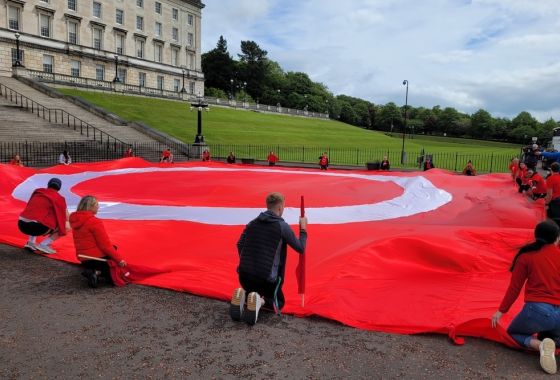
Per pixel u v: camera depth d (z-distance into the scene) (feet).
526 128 475.72
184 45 303.48
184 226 31.50
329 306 17.98
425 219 37.24
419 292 19.84
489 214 39.52
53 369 13.64
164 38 286.25
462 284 20.93
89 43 234.58
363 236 28.48
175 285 20.56
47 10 211.20
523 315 14.70
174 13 294.46
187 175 62.95
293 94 463.83
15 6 198.49
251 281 17.25
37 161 91.30
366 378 13.51
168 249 26.22
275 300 17.62
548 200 36.65
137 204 40.11
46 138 108.68
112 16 246.88
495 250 25.22
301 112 339.36
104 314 17.80
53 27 215.31
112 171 66.59
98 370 13.64
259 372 13.71
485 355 14.96
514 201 45.44
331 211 38.91
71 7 224.74
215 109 242.78
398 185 56.49
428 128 537.65
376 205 42.37
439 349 15.34
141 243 27.61
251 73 450.30
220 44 448.65
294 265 23.22
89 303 18.90
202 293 19.85
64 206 26.27
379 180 61.05
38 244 26.20
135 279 21.71
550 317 14.24
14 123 111.86
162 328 16.60
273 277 16.94
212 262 23.49
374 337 16.15
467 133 521.24
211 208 38.11
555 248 14.71
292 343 15.58
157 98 228.22
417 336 16.30
